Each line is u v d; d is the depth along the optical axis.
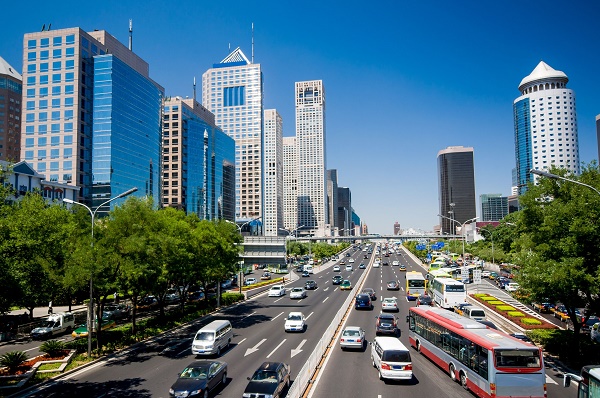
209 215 177.62
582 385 15.77
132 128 117.56
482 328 22.98
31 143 106.50
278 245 61.84
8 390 21.69
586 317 25.98
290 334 35.69
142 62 140.00
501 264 95.94
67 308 56.22
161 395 21.06
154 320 39.28
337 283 77.25
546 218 24.81
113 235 30.69
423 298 49.31
